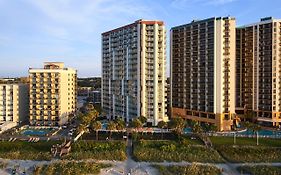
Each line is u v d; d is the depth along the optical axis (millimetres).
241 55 196000
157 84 178375
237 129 165750
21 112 190625
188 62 189000
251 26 190125
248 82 192000
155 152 115750
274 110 178875
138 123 149250
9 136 146250
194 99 184625
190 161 108188
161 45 179500
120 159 110250
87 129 151125
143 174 96250
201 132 141125
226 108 171000
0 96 184125
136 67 180625
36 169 99562
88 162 105625
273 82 179125
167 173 96562
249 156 112500
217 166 103188
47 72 182250
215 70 171500
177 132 141375
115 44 199875
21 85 191375
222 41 171250
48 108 182375
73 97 197250
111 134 144875
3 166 104438
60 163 104812
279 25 179250
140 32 178625
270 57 180625
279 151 116688
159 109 179125
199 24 181500
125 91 190375
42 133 154250
